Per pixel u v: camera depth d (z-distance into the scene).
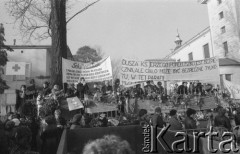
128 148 3.25
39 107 9.59
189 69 13.84
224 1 37.31
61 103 10.20
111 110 11.20
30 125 7.51
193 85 13.99
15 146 4.32
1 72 26.14
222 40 37.78
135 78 13.39
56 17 12.75
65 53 12.70
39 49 31.08
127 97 12.04
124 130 5.17
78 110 10.42
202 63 13.91
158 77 13.56
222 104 13.95
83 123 7.36
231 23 36.22
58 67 12.28
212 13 39.66
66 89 12.02
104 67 12.41
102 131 5.17
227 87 17.52
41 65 30.67
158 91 13.22
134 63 13.45
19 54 30.62
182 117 11.69
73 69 12.34
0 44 25.91
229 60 34.78
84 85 11.80
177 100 12.77
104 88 12.91
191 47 44.25
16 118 7.50
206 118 11.01
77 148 5.07
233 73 33.03
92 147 3.13
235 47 35.75
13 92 12.41
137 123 8.05
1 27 25.25
